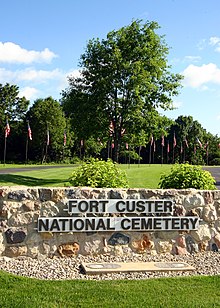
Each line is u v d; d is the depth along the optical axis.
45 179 26.36
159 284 5.99
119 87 29.77
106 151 72.56
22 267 6.61
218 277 6.39
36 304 5.06
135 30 31.31
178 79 32.25
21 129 69.75
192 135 77.06
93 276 6.36
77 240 7.27
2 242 6.93
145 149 73.31
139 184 21.03
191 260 7.42
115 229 7.42
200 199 8.00
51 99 72.44
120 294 5.50
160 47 31.95
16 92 77.75
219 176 33.44
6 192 7.02
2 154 68.50
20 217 7.05
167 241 7.71
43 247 7.10
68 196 7.34
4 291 5.43
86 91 30.98
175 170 9.75
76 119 30.14
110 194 7.55
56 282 5.91
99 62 30.36
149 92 30.27
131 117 30.55
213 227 8.05
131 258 7.34
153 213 7.71
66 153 70.94
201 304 5.24
